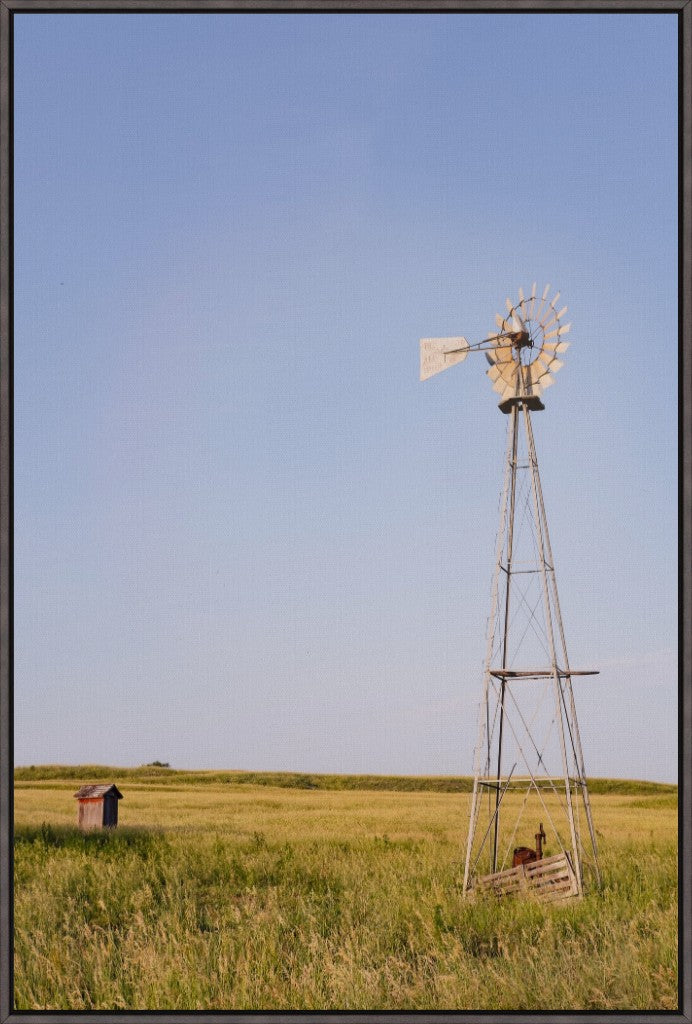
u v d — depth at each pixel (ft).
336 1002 38.29
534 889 59.67
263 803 183.21
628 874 67.46
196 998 38.60
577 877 59.62
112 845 82.89
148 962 42.29
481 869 71.31
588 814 65.16
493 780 65.87
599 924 50.96
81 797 116.06
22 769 300.40
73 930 50.70
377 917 51.19
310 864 71.51
